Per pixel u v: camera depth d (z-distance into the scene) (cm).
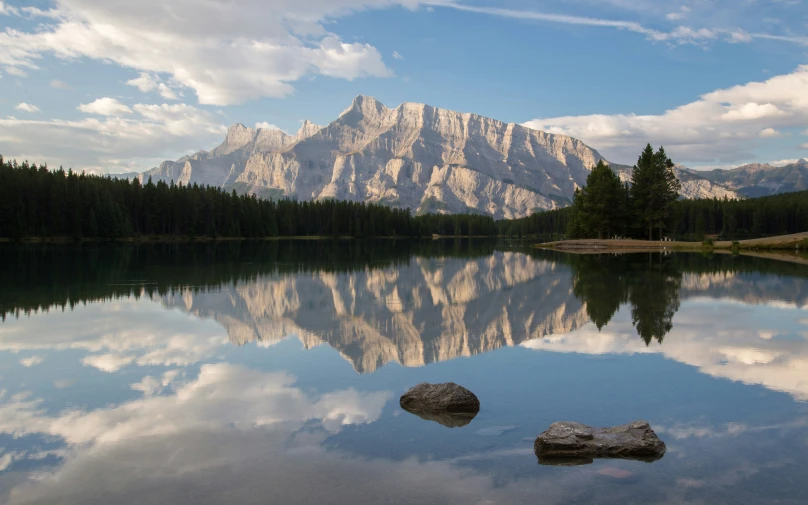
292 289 3300
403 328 2073
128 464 881
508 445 952
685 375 1378
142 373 1441
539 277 3988
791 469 845
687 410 1122
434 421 1075
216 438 990
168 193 13450
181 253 7350
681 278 3700
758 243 7750
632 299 2741
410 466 868
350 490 786
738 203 16975
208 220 14412
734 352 1617
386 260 6297
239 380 1376
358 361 1566
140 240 12319
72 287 3338
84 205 11294
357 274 4353
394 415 1111
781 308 2419
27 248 8294
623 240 9288
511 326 2094
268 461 888
